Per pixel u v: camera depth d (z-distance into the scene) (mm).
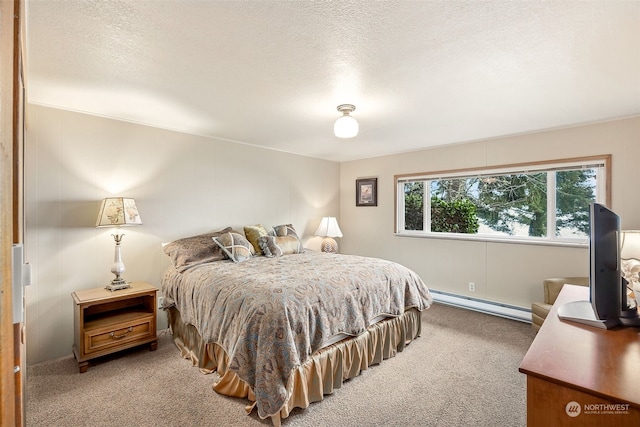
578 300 1666
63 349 2627
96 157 2824
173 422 1812
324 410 1949
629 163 2869
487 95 2395
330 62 1878
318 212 5070
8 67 443
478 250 3852
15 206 685
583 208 3188
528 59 1835
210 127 3291
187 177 3457
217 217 3725
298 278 2301
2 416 409
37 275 2514
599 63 1879
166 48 1715
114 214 2645
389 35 1589
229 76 2064
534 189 3512
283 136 3676
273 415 1731
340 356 2197
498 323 3408
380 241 4879
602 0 1318
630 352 1070
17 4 704
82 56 1797
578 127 3145
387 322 2660
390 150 4504
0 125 395
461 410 1939
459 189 4113
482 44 1674
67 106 2621
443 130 3406
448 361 2566
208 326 2201
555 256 3293
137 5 1350
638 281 2203
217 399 2031
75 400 2008
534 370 962
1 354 407
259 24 1496
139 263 3076
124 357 2607
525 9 1381
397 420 1853
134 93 2354
